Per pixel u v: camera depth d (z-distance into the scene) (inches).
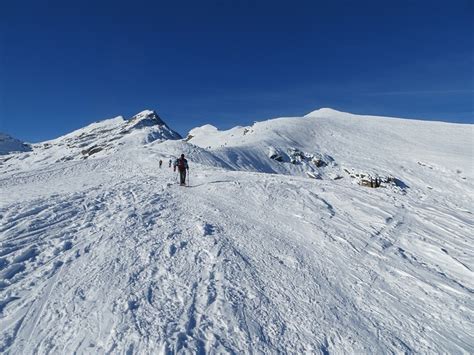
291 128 4116.6
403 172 2797.7
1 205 525.3
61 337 230.5
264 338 246.1
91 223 458.0
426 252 432.5
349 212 582.6
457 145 3331.7
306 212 571.8
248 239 432.5
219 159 2375.7
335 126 4224.9
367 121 4404.5
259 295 302.4
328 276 354.3
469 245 462.9
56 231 418.6
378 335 263.7
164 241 402.6
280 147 3395.7
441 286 346.9
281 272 351.3
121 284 299.6
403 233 491.2
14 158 6476.4
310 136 3924.7
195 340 233.8
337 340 253.1
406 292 334.0
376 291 332.5
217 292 298.0
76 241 393.1
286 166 3090.6
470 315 299.4
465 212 655.8
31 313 255.3
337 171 3043.8
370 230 498.9
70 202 556.7
